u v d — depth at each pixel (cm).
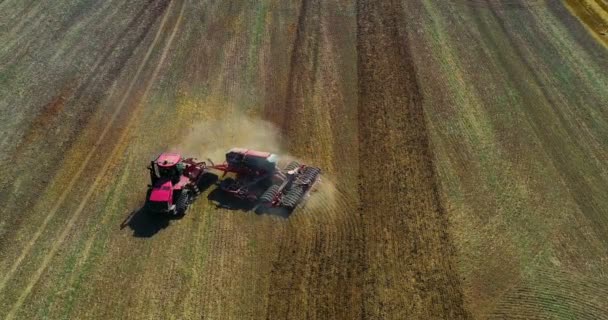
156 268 2038
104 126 2758
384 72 3134
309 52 3300
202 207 2308
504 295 1941
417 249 2103
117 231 2192
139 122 2788
